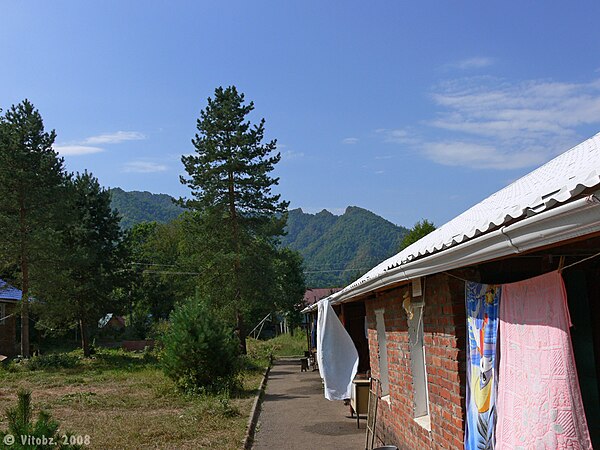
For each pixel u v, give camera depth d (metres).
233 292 36.72
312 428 12.84
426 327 6.68
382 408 10.29
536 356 3.78
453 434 5.79
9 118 30.67
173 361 18.75
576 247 3.92
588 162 3.60
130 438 11.80
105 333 55.56
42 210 30.11
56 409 15.91
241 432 12.26
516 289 4.08
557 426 3.53
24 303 30.05
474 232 3.57
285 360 35.88
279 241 40.78
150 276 58.38
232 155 37.38
